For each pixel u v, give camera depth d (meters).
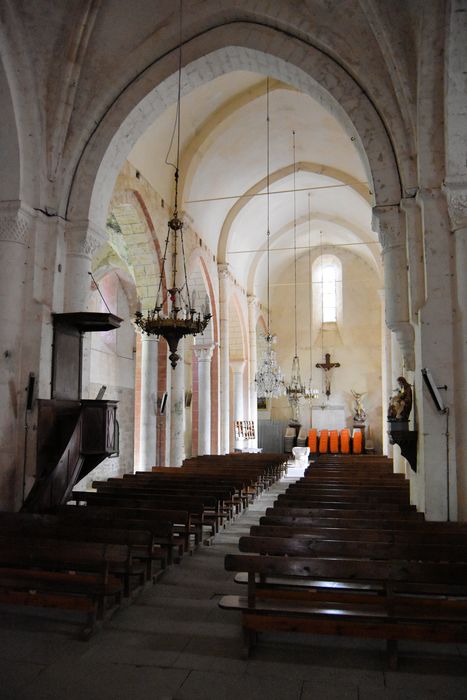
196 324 10.99
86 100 10.84
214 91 16.34
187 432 26.94
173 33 10.77
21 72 10.16
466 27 7.98
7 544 5.71
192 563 7.92
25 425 9.66
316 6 9.98
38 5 10.13
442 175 8.89
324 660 4.79
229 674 4.55
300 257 34.47
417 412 9.34
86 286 10.82
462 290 8.53
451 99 8.41
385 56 9.45
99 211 11.08
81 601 5.35
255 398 28.78
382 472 14.37
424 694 4.23
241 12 10.57
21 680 4.42
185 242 18.52
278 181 22.39
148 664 4.71
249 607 4.95
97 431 10.10
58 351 10.30
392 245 9.70
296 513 8.12
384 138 9.80
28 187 10.23
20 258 10.07
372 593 5.67
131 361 21.20
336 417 32.94
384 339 23.89
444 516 8.38
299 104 17.62
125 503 9.11
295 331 32.69
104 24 10.79
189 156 17.70
